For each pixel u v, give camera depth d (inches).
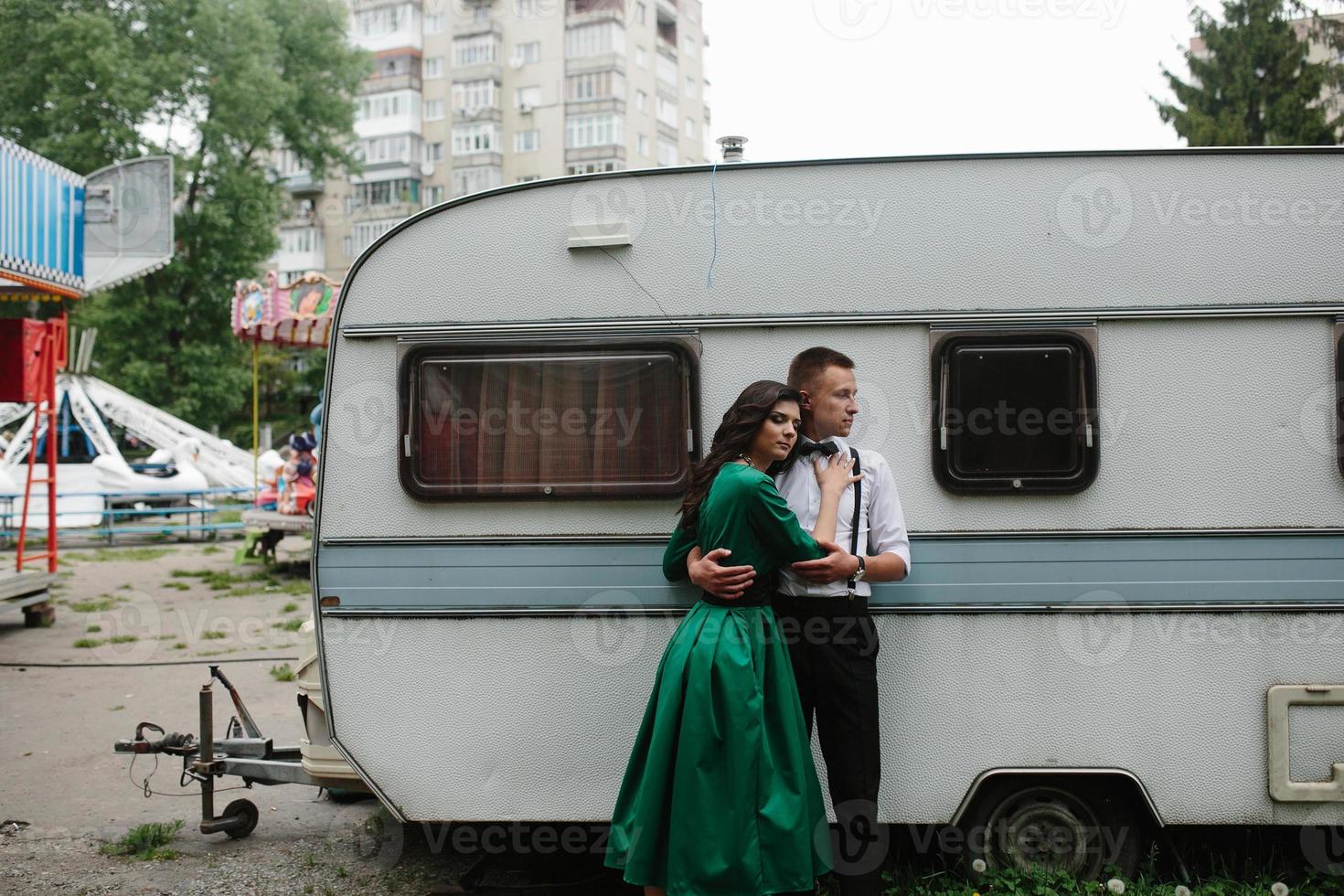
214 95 1125.1
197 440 812.0
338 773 164.1
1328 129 743.7
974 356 144.3
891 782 144.3
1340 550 142.3
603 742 147.4
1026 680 143.6
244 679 294.0
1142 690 142.9
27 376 354.3
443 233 150.1
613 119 1621.6
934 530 144.4
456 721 148.8
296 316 461.7
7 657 322.7
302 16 1256.2
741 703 121.3
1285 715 141.3
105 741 238.5
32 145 1047.6
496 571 148.4
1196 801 142.5
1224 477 142.9
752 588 127.3
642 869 123.3
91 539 654.5
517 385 148.6
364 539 150.0
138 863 170.1
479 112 1669.5
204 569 512.1
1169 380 143.4
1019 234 144.7
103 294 1175.0
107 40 1045.8
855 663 132.3
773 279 146.6
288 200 1497.3
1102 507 143.4
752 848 119.3
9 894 158.4
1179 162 144.5
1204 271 143.7
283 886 161.2
